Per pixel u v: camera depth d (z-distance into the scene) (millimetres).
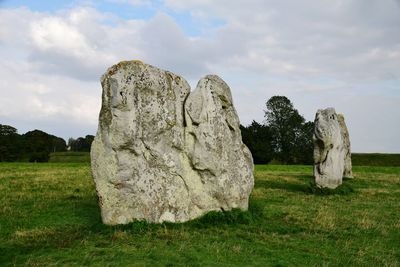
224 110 15859
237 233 13062
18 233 12477
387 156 81000
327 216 16016
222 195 14961
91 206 17031
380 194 23500
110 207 13398
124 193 13422
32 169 34938
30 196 19031
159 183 13922
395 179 32094
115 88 13383
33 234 12438
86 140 114625
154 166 13898
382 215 16922
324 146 23688
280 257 10766
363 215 16688
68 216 15148
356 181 30391
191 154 14648
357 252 11555
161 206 13859
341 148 24562
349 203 19969
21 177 26688
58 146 96000
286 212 16812
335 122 24359
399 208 18703
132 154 13609
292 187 26000
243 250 11234
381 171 43156
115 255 10438
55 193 20109
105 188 13414
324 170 23781
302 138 89688
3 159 71438
